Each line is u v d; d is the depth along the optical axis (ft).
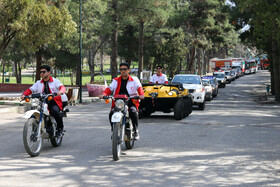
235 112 62.90
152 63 199.21
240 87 172.24
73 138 33.06
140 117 49.73
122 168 22.06
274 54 100.01
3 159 24.30
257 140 32.71
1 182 18.98
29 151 24.56
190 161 23.99
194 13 183.42
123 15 127.03
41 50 147.23
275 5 90.79
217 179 19.74
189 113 54.65
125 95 25.52
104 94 26.32
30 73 394.32
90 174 20.63
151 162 23.68
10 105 68.64
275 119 51.90
